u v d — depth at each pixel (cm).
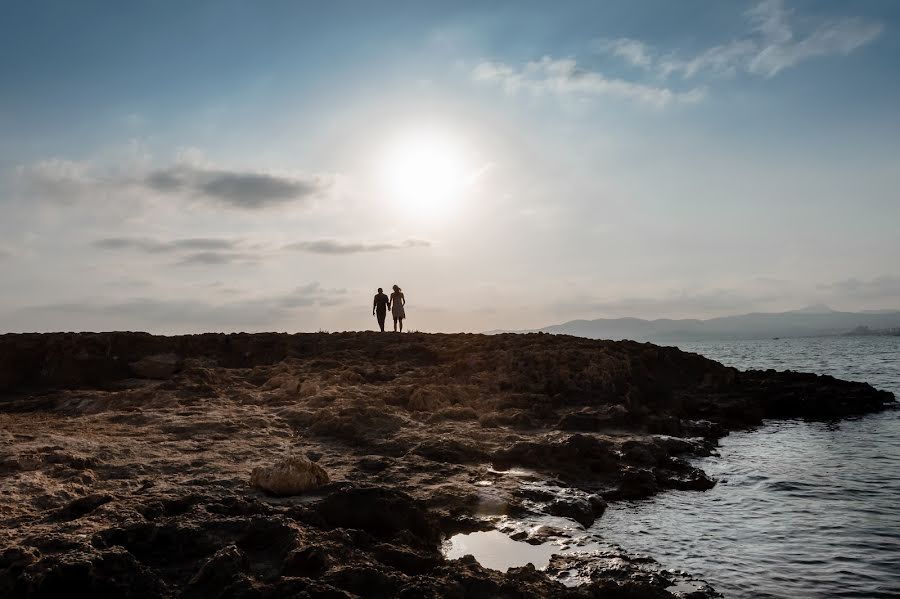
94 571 630
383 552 751
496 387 2255
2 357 2456
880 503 1243
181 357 2684
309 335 3158
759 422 2453
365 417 1642
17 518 839
